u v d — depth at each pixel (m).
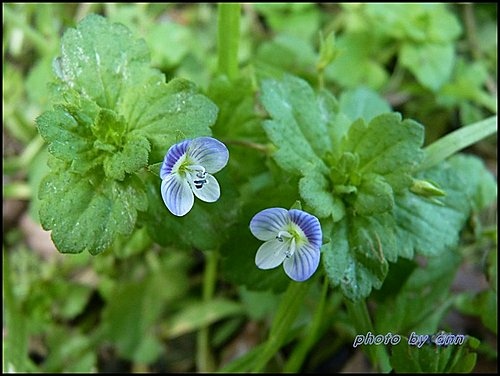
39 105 0.10
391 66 0.11
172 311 0.10
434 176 0.08
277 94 0.07
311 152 0.07
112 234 0.06
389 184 0.07
